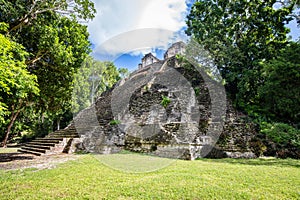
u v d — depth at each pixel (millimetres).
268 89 10266
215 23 14773
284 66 9664
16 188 3822
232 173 4922
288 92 9703
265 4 13383
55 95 9023
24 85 5617
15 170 5398
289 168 5637
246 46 13398
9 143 19234
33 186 3924
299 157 7941
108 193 3502
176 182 4098
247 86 11945
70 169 5336
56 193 3531
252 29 14023
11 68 5012
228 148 8867
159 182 4098
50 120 19844
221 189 3664
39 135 19672
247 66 13000
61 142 9367
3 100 6379
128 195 3410
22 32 7113
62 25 8461
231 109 11547
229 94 12969
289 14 12727
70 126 12727
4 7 5965
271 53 12906
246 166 5961
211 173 4941
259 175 4738
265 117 10562
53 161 6773
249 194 3445
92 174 4828
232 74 12742
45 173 4934
